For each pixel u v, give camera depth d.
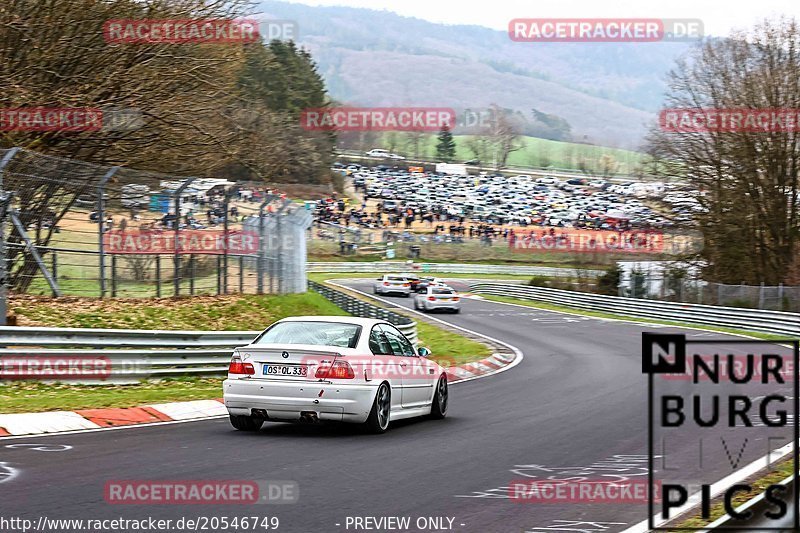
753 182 93.25
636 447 23.00
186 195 50.72
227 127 62.59
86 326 41.28
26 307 41.09
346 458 20.55
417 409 27.16
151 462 19.33
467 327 80.88
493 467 19.94
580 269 121.06
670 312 88.56
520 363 52.19
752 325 76.44
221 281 53.78
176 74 53.91
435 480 18.31
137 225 47.72
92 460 19.41
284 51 197.50
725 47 95.94
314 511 15.27
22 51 50.56
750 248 95.56
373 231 195.38
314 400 23.58
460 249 192.62
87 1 50.84
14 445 21.17
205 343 39.44
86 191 44.81
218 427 25.62
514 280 169.25
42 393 31.77
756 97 92.56
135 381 35.97
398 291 124.69
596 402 33.56
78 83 51.53
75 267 45.19
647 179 98.81
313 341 24.62
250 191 56.09
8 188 40.34
